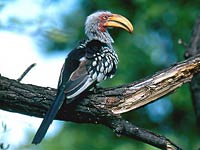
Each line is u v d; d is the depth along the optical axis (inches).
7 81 281.0
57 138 578.2
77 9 595.2
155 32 588.7
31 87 284.7
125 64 565.3
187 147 589.6
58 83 295.3
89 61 307.4
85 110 287.4
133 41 577.6
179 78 291.7
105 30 349.1
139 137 277.7
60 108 287.7
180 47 581.3
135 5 589.9
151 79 291.4
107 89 293.0
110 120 283.4
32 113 285.9
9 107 283.4
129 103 291.1
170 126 596.1
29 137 402.6
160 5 582.6
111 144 565.3
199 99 352.8
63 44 576.7
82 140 573.6
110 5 593.0
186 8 584.7
